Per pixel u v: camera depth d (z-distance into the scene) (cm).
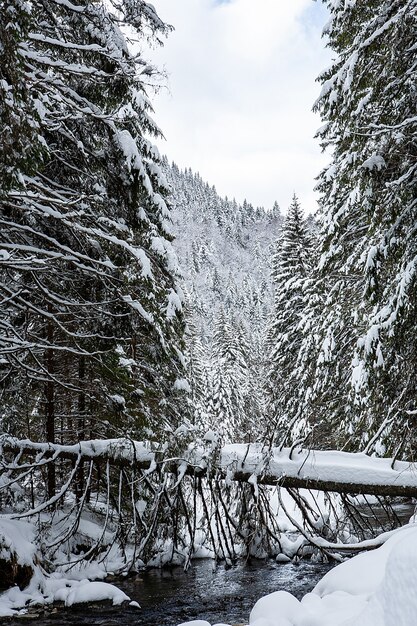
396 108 927
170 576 1002
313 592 605
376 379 1013
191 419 1277
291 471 999
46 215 909
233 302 16688
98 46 827
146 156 1170
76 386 1145
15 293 873
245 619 749
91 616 784
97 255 1030
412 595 257
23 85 645
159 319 1030
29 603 817
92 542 1089
